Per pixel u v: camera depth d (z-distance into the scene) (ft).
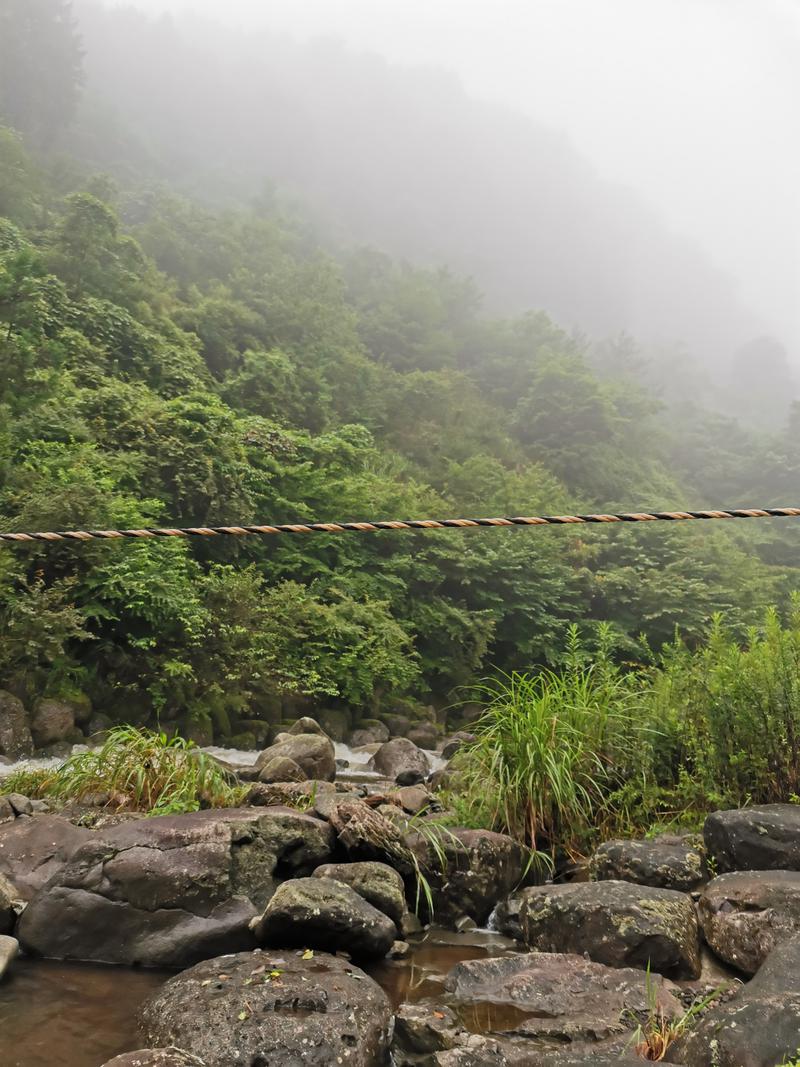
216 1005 8.89
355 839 13.46
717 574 85.35
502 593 68.28
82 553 37.24
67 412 47.01
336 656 49.47
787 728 14.93
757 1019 7.79
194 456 50.88
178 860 11.77
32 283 36.86
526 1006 9.69
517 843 14.96
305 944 11.03
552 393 137.90
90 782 17.93
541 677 17.90
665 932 10.69
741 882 11.41
